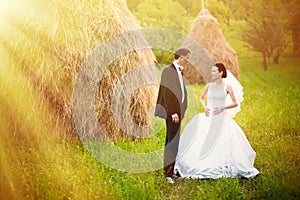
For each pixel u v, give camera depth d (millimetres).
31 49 7141
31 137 7074
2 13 7145
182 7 23672
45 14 7410
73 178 5301
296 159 6594
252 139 7605
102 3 7707
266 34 18984
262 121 8875
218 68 6113
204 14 14945
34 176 5445
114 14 7699
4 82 6969
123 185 5410
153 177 5730
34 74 7102
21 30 7219
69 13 7457
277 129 8375
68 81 7227
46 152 6293
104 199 4949
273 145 7203
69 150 6398
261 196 5223
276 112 9711
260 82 14930
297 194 5297
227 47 14227
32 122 7062
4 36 7105
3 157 6059
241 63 19609
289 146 7172
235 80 6648
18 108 7004
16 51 7086
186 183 5703
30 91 7051
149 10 21641
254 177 5879
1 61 6984
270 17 19531
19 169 5602
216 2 24578
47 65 7133
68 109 7207
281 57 20875
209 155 6023
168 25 20234
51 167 5715
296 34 20859
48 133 7125
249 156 6113
